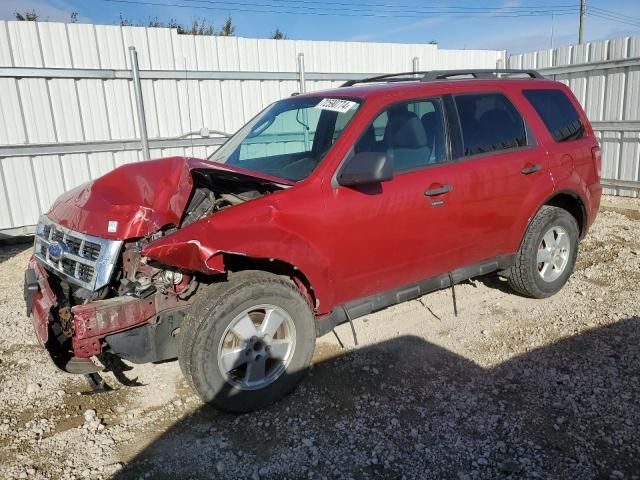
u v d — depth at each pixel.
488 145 4.51
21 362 4.26
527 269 4.91
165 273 3.34
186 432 3.32
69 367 3.27
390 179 3.49
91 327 3.10
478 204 4.36
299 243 3.46
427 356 4.15
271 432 3.30
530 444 3.09
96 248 3.30
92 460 3.09
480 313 4.91
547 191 4.84
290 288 3.49
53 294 3.47
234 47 9.68
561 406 3.44
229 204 3.72
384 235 3.86
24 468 3.03
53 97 8.32
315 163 3.79
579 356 4.04
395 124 4.04
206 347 3.21
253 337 3.40
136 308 3.25
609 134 10.24
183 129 9.42
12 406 3.64
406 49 11.45
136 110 8.98
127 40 8.74
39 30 8.08
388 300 4.07
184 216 3.54
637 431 3.17
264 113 4.93
